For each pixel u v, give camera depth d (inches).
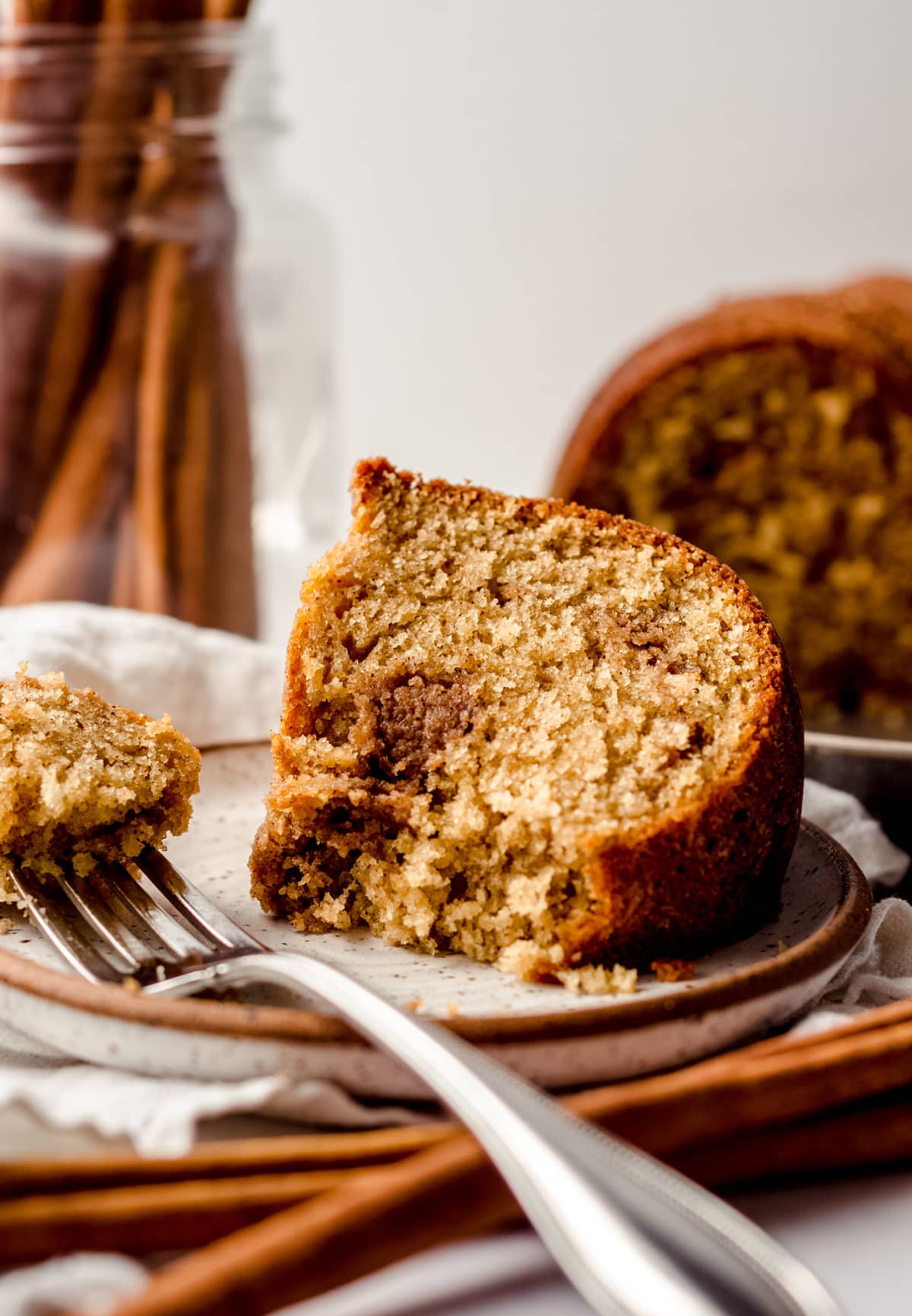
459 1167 12.6
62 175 21.3
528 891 15.2
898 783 18.9
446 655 16.3
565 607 16.5
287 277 22.9
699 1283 12.1
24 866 15.9
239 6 22.2
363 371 37.0
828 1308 12.3
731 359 24.6
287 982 14.3
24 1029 14.3
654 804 15.2
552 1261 13.1
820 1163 13.6
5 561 21.8
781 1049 13.8
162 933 15.1
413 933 15.7
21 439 21.5
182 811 16.3
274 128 22.6
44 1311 12.3
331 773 16.2
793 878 16.4
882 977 15.4
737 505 25.3
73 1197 12.7
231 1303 12.1
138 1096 13.5
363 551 16.7
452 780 15.7
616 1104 13.2
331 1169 13.1
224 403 22.0
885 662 25.0
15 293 21.4
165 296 21.6
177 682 19.4
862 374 24.2
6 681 17.1
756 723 15.6
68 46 21.2
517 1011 14.4
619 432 25.4
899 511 24.5
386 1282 13.0
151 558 21.8
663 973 15.0
